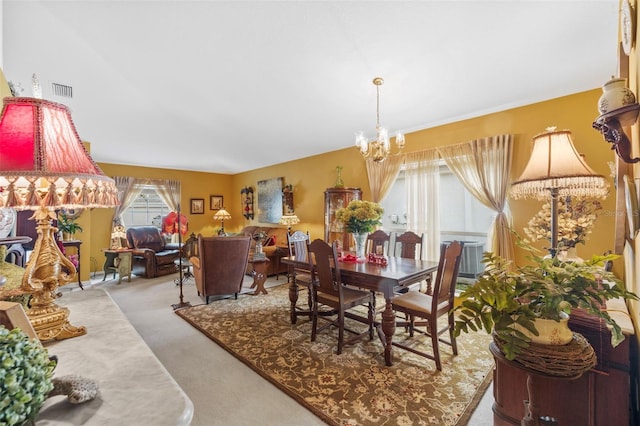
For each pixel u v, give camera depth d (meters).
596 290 0.93
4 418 0.45
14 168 0.80
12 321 0.64
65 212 4.34
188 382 2.03
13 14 2.54
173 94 3.84
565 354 0.93
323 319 3.19
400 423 1.62
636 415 1.19
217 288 3.81
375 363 2.27
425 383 1.99
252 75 3.30
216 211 7.66
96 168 1.00
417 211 3.96
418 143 4.03
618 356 1.15
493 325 1.00
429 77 2.91
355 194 4.46
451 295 2.33
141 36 2.83
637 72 1.11
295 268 3.22
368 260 2.89
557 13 2.06
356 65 2.89
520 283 0.97
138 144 5.33
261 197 6.82
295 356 2.38
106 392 0.69
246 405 1.79
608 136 1.08
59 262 1.02
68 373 0.77
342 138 4.64
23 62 3.16
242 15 2.48
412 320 2.72
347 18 2.36
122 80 3.58
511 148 3.17
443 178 4.55
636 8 1.12
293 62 2.99
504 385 1.40
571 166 1.38
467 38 2.38
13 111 0.84
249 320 3.19
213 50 2.95
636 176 1.23
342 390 1.92
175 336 2.79
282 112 4.07
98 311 1.27
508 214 3.23
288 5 2.32
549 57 2.46
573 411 1.23
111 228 6.10
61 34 2.84
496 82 2.84
